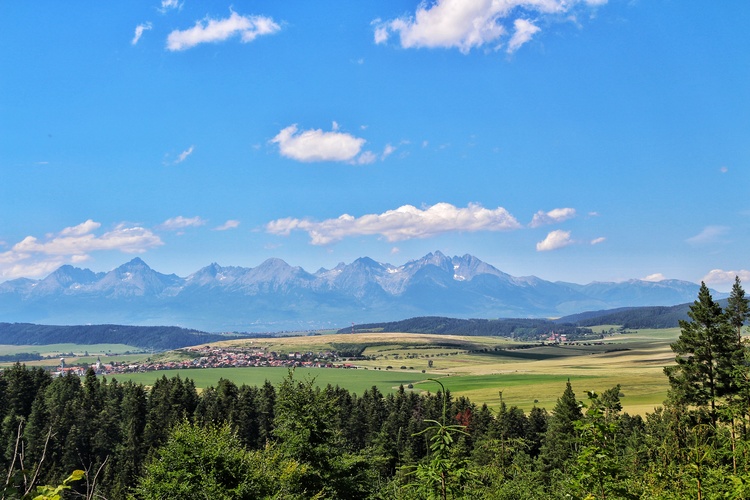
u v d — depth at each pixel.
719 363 49.03
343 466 37.16
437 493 13.39
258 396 150.12
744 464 15.82
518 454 37.53
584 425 13.89
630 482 15.84
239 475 31.33
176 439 31.39
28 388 134.38
